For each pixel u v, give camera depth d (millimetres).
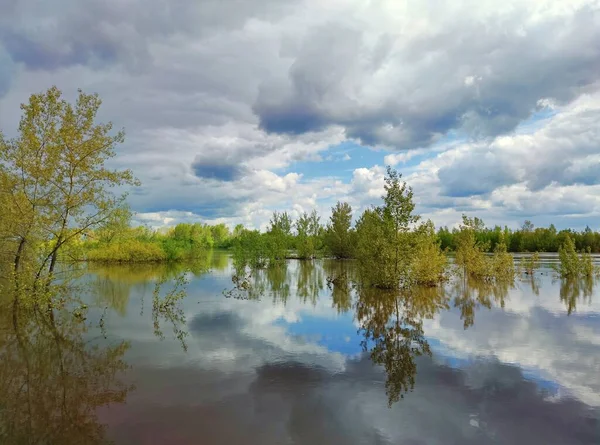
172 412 6105
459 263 25516
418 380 7383
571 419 5766
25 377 7840
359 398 6582
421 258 20969
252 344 9945
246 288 20375
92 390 7086
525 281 23156
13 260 16109
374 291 19250
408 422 5707
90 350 9664
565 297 16984
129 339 10617
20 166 15117
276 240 38594
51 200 15719
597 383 7152
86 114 16016
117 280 24859
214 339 10469
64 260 18109
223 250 91688
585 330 11000
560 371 7777
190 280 24797
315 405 6312
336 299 16969
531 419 5773
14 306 15406
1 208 14750
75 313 13883
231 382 7355
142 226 53531
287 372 7883
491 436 5297
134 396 6766
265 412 6066
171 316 13547
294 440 5215
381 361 8523
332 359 8711
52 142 15555
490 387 7012
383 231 20062
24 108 15250
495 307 14719
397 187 19469
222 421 5773
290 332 11164
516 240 58969
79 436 5387
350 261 43531
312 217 58312
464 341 10039
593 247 55594
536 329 11172
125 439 5281
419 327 11633
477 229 25328
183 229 84625
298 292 19141
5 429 5641
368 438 5262
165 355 9109
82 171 15906
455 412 6027
